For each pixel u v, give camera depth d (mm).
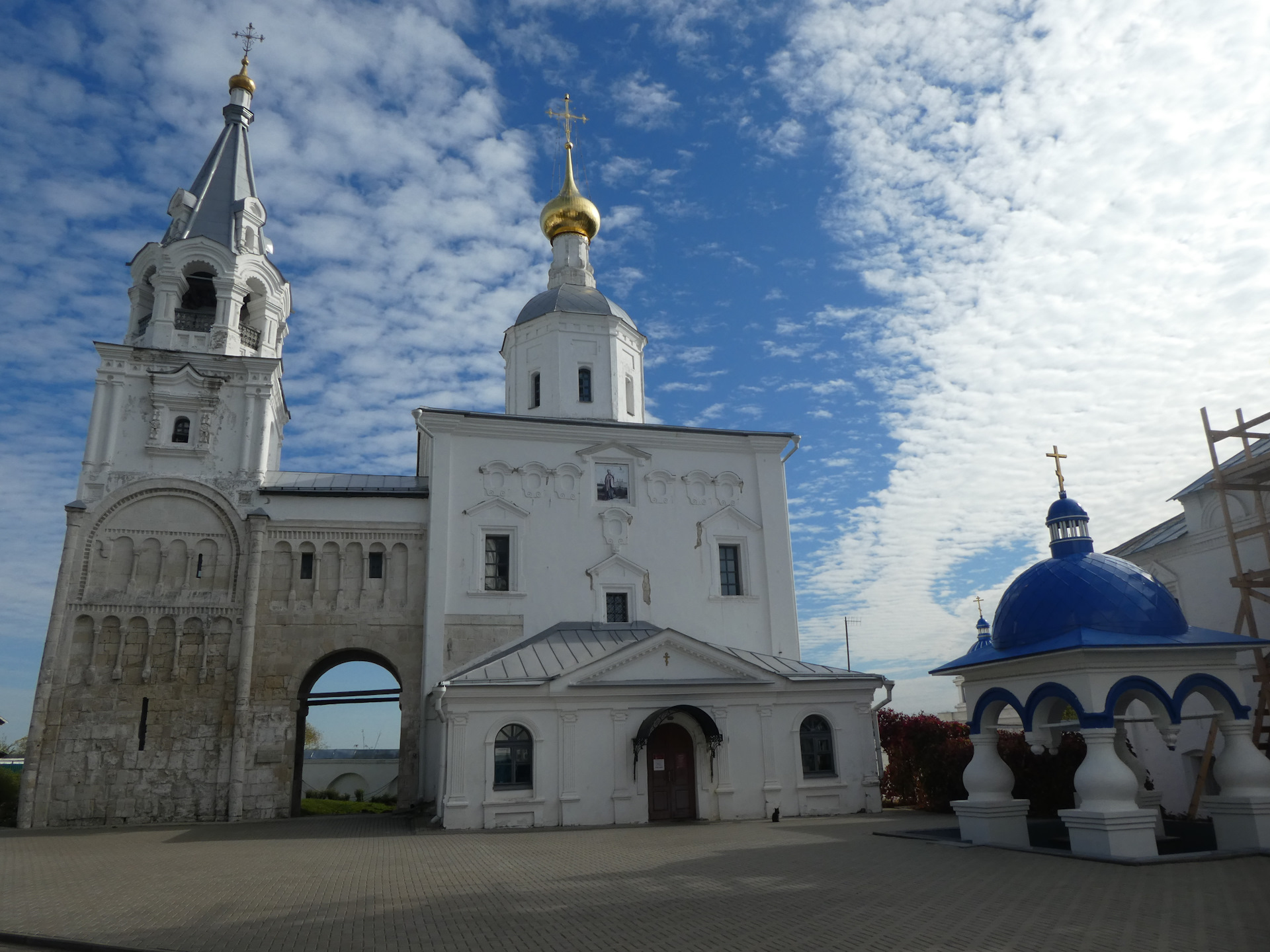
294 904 14422
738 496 39094
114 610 32312
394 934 12164
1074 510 20844
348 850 21703
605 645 32094
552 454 37219
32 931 12617
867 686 31172
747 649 36938
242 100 42031
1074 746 27938
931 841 20641
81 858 20828
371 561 34844
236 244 38031
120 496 33469
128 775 30875
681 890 15062
